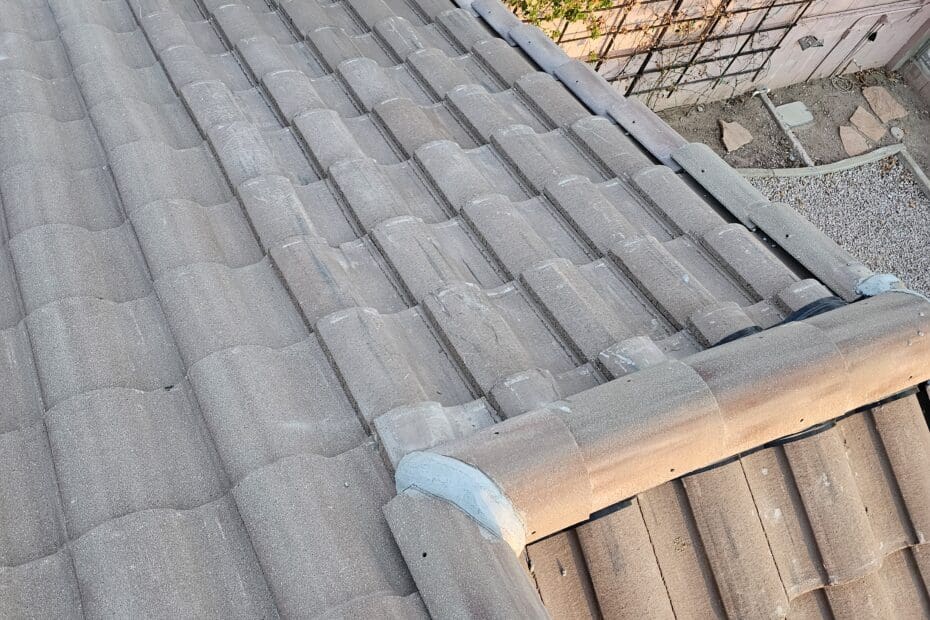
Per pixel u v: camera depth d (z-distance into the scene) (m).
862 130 9.78
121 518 1.66
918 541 2.27
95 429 1.82
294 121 2.86
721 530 2.03
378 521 1.69
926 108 10.20
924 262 8.46
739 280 2.47
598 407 1.73
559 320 2.22
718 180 2.83
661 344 2.20
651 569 1.89
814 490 2.12
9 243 2.30
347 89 3.17
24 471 1.81
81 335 2.02
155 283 2.20
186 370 2.01
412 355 2.09
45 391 1.92
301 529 1.63
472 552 1.48
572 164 2.97
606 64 8.95
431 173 2.73
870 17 9.44
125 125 2.69
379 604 1.50
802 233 2.57
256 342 2.06
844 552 2.10
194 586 1.59
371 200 2.54
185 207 2.41
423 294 2.24
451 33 3.64
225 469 1.80
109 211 2.49
